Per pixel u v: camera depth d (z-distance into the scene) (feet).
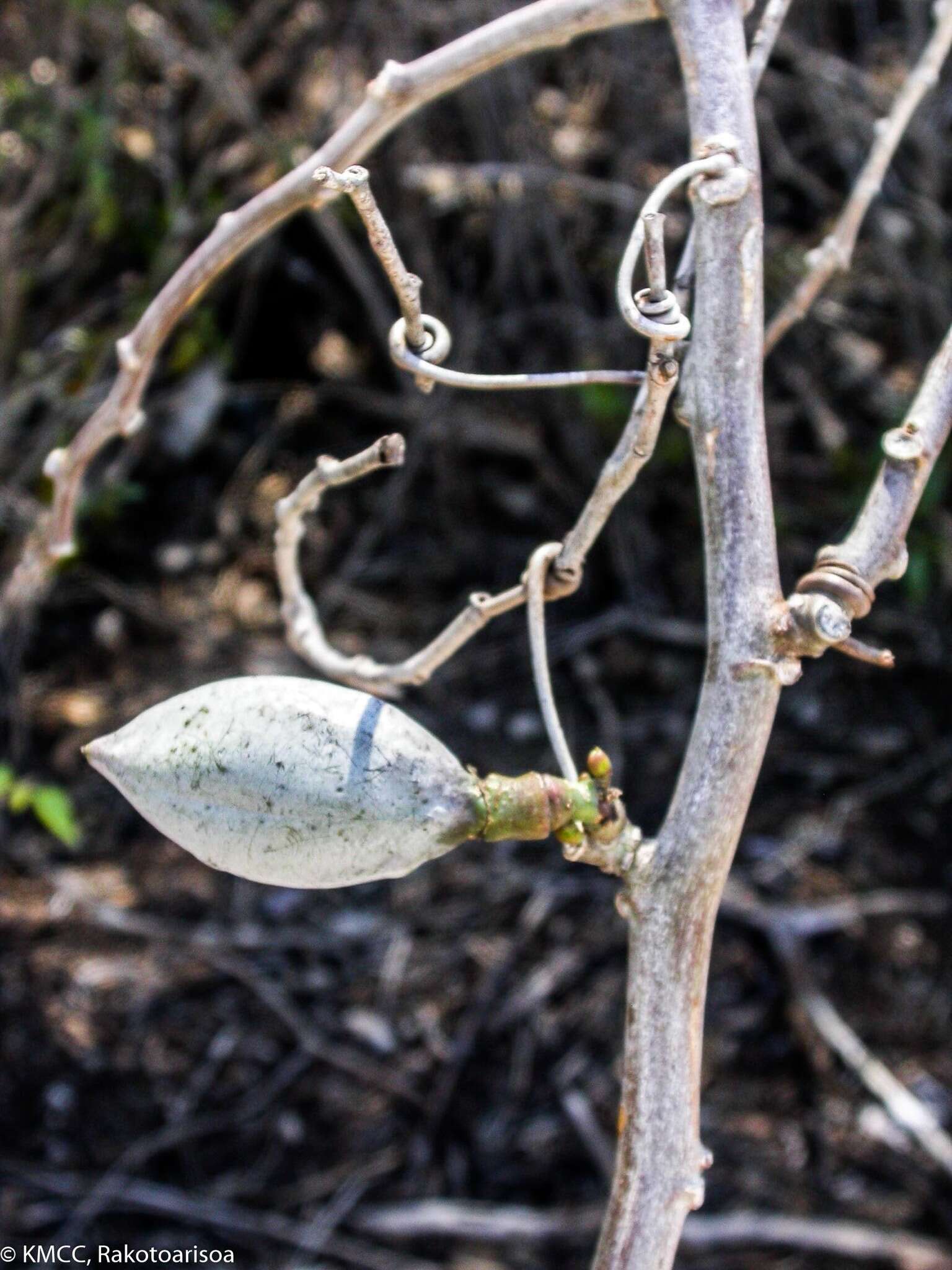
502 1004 1.71
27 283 2.17
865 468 2.14
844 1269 1.52
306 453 2.17
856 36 2.37
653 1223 0.53
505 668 2.03
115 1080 1.64
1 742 1.92
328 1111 1.63
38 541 1.61
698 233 0.60
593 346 2.12
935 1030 1.71
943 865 1.87
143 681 1.97
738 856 1.86
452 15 2.14
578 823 0.56
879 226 2.23
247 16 2.29
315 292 2.23
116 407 0.98
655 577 2.10
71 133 2.21
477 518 2.14
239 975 1.73
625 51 2.23
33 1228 1.53
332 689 0.58
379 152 2.14
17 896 1.79
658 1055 0.54
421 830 0.56
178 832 0.59
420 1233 1.54
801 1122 1.64
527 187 2.15
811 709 2.03
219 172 2.22
